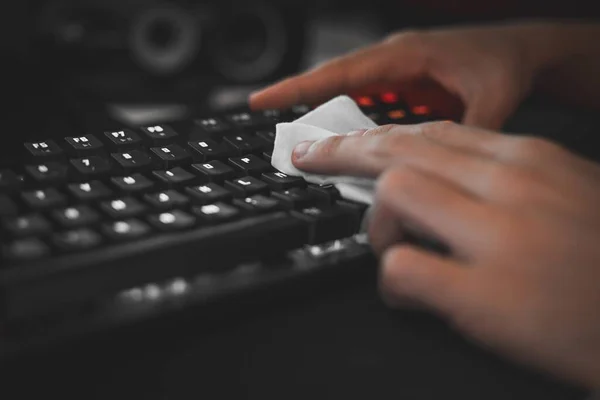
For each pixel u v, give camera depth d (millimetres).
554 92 694
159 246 376
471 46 604
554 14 1094
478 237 367
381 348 367
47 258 363
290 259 401
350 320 383
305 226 407
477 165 394
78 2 891
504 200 379
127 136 464
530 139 410
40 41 870
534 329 355
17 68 768
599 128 645
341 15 1340
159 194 413
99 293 362
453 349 369
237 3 974
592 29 674
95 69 907
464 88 586
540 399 348
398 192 381
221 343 367
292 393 344
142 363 355
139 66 924
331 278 399
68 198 404
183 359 357
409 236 405
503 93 589
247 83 1008
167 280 375
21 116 609
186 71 957
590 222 370
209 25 959
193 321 368
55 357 347
